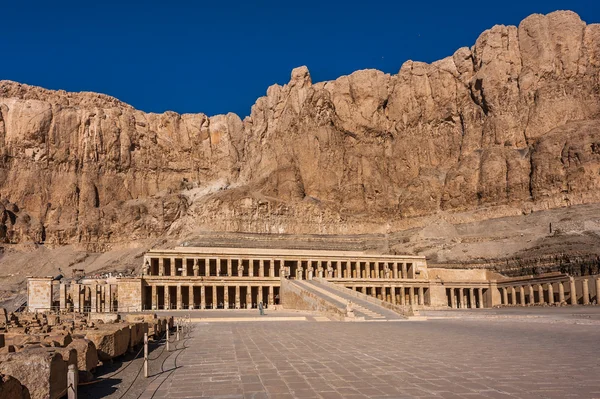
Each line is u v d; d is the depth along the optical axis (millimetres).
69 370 16172
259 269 120250
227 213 184875
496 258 141625
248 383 20562
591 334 39312
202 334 45219
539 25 188625
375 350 30312
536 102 180875
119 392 19688
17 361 16188
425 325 54875
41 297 93812
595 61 179750
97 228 192625
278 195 197000
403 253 160000
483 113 194000
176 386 20438
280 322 64875
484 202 175125
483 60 194875
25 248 184000
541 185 163625
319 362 25594
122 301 98188
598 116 172375
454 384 19281
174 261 111000
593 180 154000
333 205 196375
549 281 113938
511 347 30844
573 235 133875
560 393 17453
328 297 87750
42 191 199500
